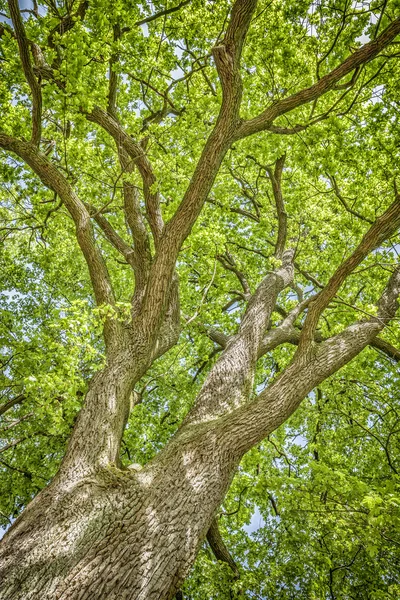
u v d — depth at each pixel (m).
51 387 3.88
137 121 6.78
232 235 9.97
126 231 9.68
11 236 10.47
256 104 7.02
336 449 9.48
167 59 7.39
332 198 9.35
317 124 6.78
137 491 3.39
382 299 6.48
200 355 9.89
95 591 2.60
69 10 4.78
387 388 9.61
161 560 2.96
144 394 10.04
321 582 6.14
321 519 4.95
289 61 5.93
